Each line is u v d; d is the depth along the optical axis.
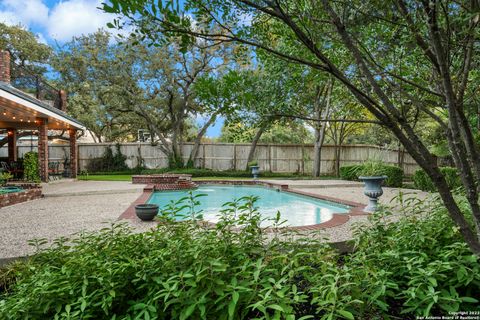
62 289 1.70
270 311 1.76
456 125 1.33
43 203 7.47
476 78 1.69
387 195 8.76
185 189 11.75
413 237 2.33
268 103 1.62
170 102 17.95
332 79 1.89
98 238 2.39
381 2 1.37
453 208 1.41
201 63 16.00
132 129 21.97
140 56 16.25
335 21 1.28
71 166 14.10
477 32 1.21
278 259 1.99
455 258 2.02
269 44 1.82
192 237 2.38
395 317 1.89
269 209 7.88
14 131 13.36
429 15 1.18
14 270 2.68
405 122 1.36
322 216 6.88
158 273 1.86
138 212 5.17
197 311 1.67
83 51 16.83
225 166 18.59
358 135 20.84
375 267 1.91
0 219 5.45
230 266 1.90
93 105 18.09
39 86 12.09
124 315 1.83
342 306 1.53
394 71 1.74
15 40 19.62
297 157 18.52
